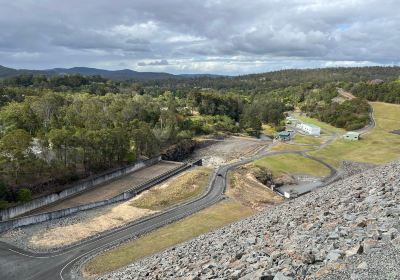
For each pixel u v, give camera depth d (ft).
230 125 550.77
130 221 193.57
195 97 622.13
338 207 106.01
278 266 63.41
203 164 373.20
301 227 93.45
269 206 224.94
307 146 434.30
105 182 264.93
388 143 442.91
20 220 179.93
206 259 93.04
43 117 347.77
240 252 86.99
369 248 59.11
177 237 170.50
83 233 176.04
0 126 311.47
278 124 625.00
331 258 59.72
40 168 222.89
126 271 118.01
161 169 305.53
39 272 137.18
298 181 312.50
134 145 334.03
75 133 262.06
